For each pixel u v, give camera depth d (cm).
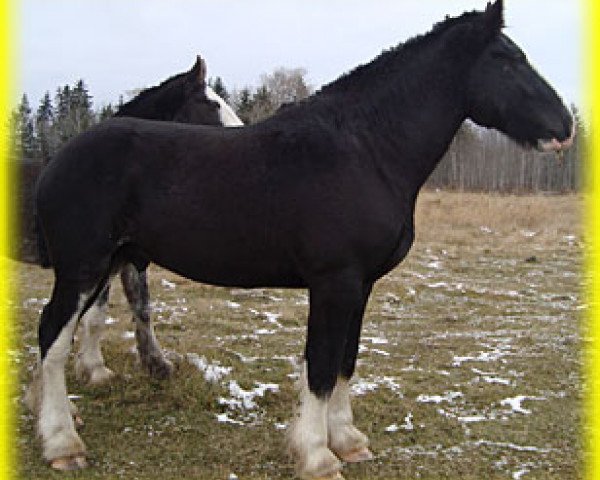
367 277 332
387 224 320
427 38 351
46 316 337
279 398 441
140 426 389
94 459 344
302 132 326
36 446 354
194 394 429
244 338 595
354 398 452
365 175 322
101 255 332
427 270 1095
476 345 629
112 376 447
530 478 345
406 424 416
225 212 321
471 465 359
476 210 1981
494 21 337
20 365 473
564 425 425
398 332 678
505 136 354
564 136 336
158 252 338
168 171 328
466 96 348
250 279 336
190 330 614
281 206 316
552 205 2184
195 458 352
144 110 497
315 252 312
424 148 344
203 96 504
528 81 337
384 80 343
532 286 990
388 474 344
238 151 326
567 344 638
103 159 329
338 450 357
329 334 319
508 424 424
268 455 357
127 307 683
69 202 328
